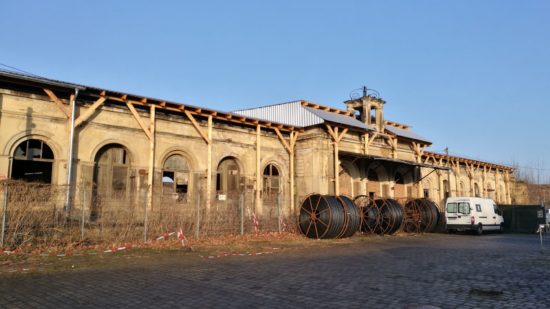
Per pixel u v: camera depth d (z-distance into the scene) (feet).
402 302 25.64
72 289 28.81
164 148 69.87
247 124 83.71
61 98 58.44
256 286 30.22
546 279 34.09
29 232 46.09
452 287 30.40
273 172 89.71
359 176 102.99
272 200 85.81
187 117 73.61
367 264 42.42
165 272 36.04
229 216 68.33
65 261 40.65
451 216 97.60
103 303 25.09
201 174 74.38
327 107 102.58
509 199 182.80
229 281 32.09
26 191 46.21
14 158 53.83
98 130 61.82
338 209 73.00
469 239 80.69
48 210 47.70
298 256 48.75
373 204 84.43
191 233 62.18
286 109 97.55
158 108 68.64
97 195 56.29
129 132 65.46
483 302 25.81
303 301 25.76
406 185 121.60
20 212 45.39
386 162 110.11
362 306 24.63
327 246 61.16
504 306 24.88
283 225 76.74
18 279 32.12
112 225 53.78
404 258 47.91
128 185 65.16
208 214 65.31
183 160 73.31
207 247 54.24
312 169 90.43
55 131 57.11
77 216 52.06
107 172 63.31
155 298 26.37
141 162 66.33
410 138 119.14
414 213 93.35
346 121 97.66
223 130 79.82
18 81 52.95
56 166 56.75
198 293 27.81
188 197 66.08
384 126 114.01
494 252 55.47
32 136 55.11
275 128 87.71
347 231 74.08
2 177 51.96
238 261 43.68
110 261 41.52
